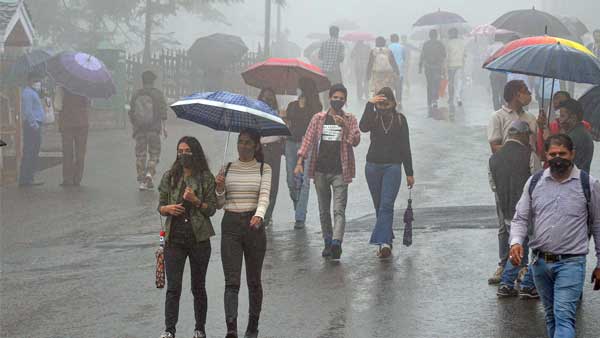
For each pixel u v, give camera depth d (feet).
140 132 106.63
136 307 57.62
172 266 48.60
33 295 61.26
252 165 50.14
